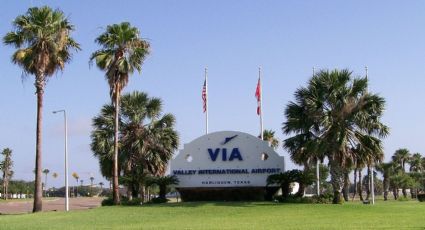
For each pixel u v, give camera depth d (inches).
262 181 1779.0
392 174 3971.5
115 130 1691.7
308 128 1563.7
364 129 1546.5
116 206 1584.6
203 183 1804.9
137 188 1852.9
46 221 1135.0
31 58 1504.7
